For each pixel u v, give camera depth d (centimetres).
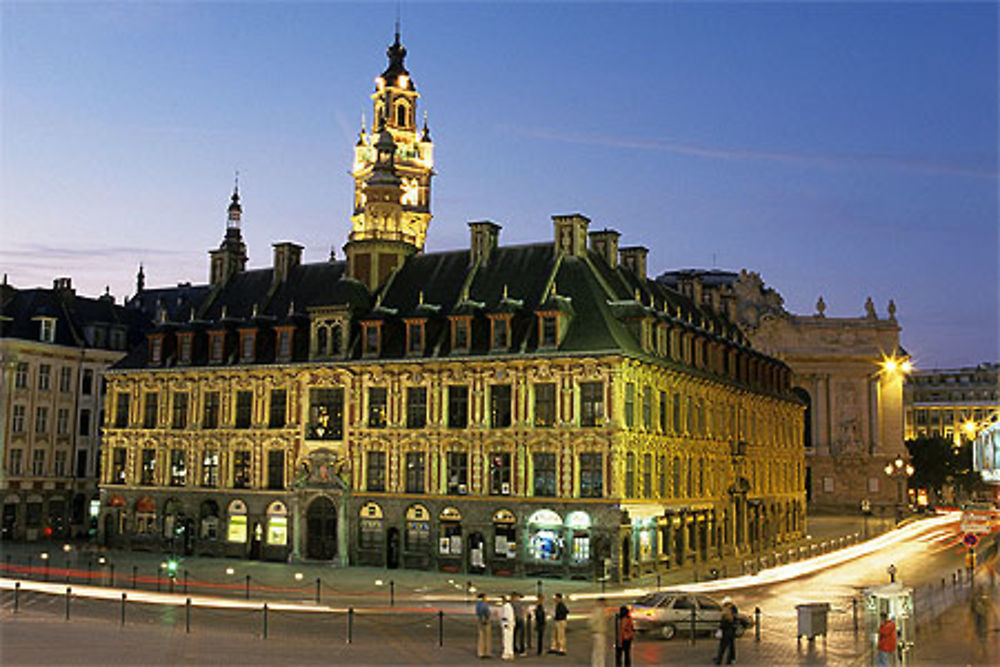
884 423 13112
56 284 8700
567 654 3203
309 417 6469
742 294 13575
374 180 7138
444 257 6788
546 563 5622
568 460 5634
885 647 2666
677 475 6406
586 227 6419
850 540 8800
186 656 2988
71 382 8288
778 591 5075
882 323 13188
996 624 3797
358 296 6612
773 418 8625
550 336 5809
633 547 5647
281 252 7419
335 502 6262
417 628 3738
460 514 5894
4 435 7706
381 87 14000
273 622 3819
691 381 6744
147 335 7194
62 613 3953
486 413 5903
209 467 6781
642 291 6888
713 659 3097
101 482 7162
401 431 6131
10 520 7738
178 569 5769
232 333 6956
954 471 14812
